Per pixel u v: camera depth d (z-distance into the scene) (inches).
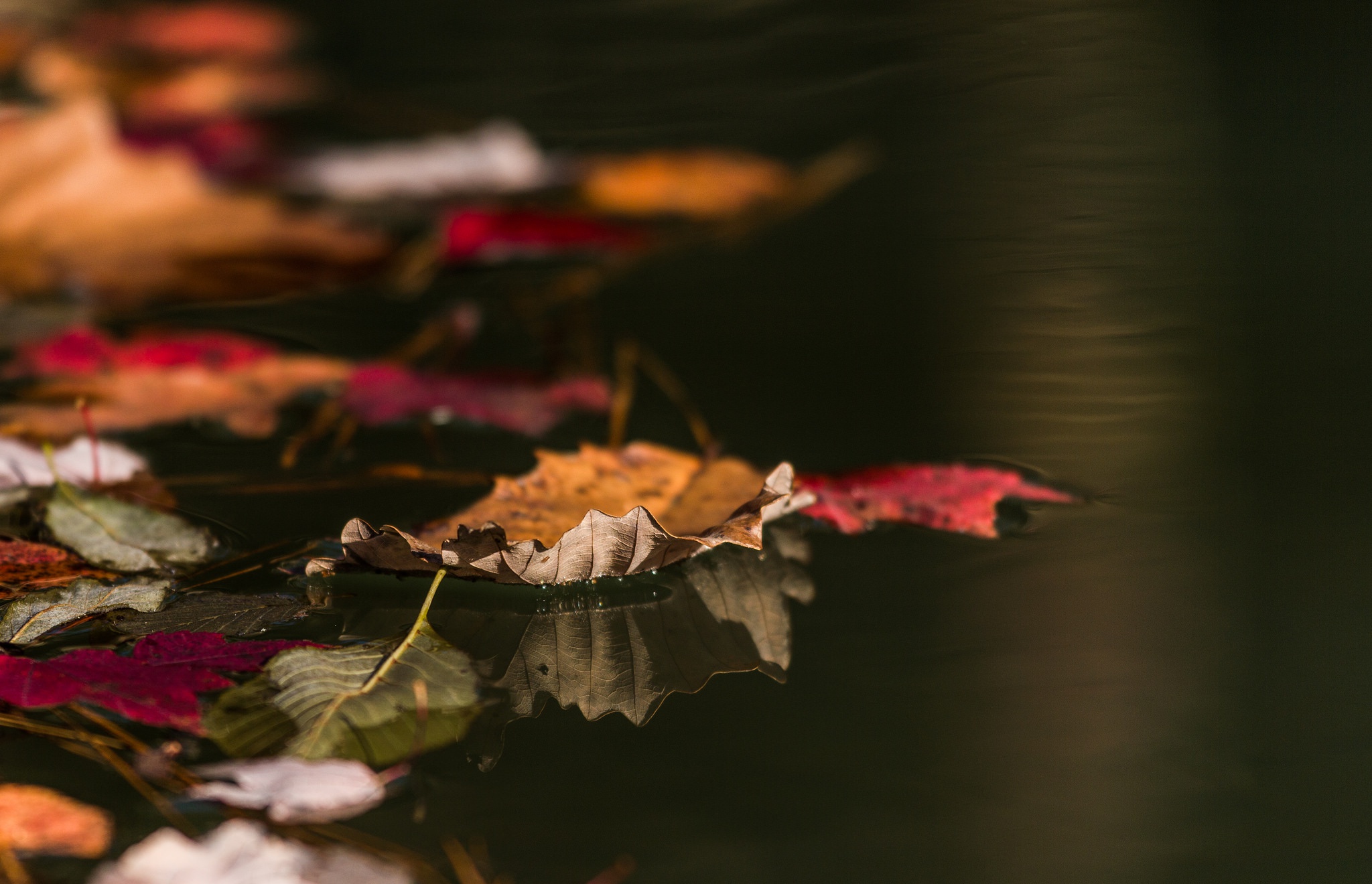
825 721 64.7
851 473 70.2
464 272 89.5
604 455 70.2
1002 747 64.2
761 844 62.9
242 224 95.1
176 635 66.1
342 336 76.9
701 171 104.4
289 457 71.8
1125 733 64.3
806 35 149.8
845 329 76.4
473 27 158.4
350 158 107.6
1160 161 102.0
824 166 106.0
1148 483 69.9
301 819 63.2
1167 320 75.6
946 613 66.8
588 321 77.9
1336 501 68.9
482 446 72.1
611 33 155.3
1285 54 127.6
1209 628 66.1
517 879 62.5
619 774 63.9
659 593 67.6
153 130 118.0
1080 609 66.7
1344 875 62.4
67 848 62.7
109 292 83.7
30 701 64.6
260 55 143.9
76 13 155.3
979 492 69.7
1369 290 76.4
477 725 64.7
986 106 119.3
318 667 65.4
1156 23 143.9
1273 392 72.5
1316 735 64.2
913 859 62.7
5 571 67.8
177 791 63.4
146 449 72.1
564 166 104.3
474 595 67.6
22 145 96.3
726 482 69.7
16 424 72.8
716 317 78.0
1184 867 62.6
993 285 80.0
